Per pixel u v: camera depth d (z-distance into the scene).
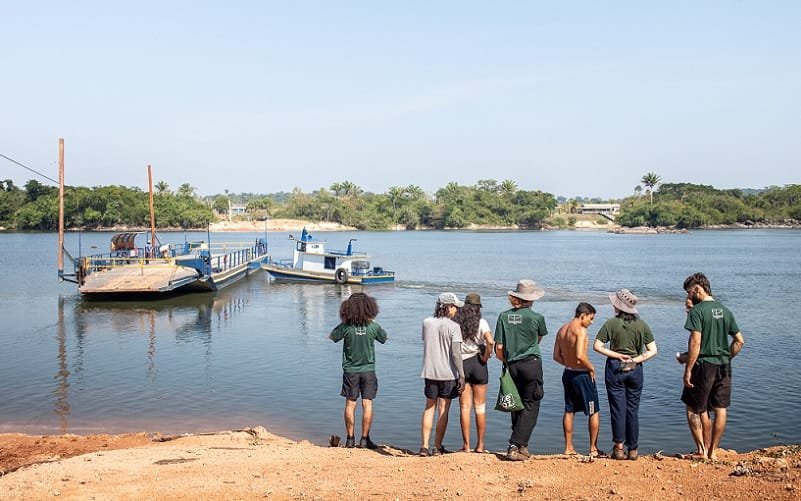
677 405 16.89
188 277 42.72
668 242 140.62
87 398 18.14
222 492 7.88
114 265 45.44
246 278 56.34
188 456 10.13
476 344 9.70
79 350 25.16
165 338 27.84
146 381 20.09
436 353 9.70
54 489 8.13
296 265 53.81
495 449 13.77
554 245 127.62
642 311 35.59
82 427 15.52
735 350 8.78
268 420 16.09
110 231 176.12
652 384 18.94
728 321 8.67
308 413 16.67
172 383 19.83
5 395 18.45
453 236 179.50
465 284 51.75
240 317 34.12
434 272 64.31
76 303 39.41
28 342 26.89
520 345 9.05
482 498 7.39
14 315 34.72
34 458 11.59
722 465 8.09
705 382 8.70
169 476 8.69
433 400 9.80
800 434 14.86
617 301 8.87
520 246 123.06
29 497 7.84
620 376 8.71
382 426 15.49
